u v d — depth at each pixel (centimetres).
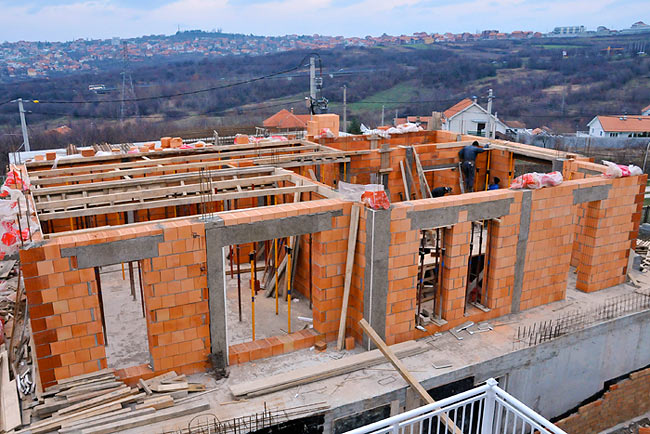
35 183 1023
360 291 923
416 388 813
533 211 1028
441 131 1747
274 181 1100
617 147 4516
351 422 813
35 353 753
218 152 1345
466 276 998
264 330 1009
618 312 1101
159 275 792
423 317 1013
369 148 1616
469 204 948
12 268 1249
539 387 1015
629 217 1185
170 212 1296
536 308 1112
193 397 799
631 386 1148
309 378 841
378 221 866
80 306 757
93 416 730
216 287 837
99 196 916
